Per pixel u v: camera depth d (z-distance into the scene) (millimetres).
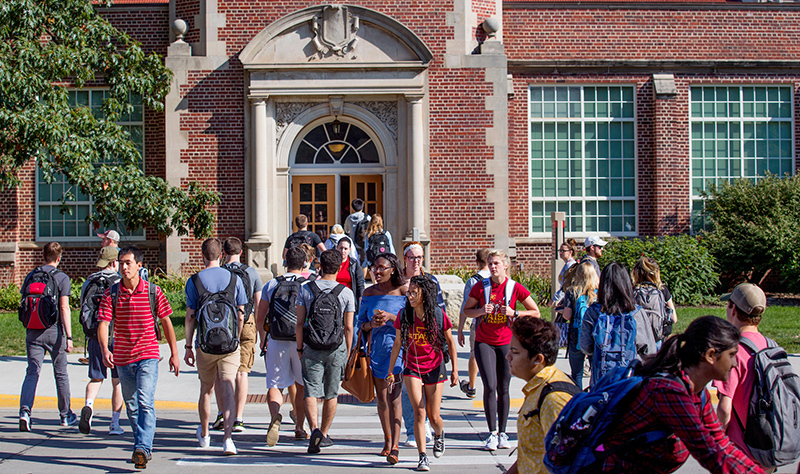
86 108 15250
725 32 19453
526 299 7004
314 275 7086
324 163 17438
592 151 19438
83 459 6484
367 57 16750
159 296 6523
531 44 19156
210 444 7102
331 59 16672
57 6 15094
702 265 16688
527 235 19188
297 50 16703
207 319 6512
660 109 19250
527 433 3707
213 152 16812
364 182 17469
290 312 6828
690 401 3121
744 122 19750
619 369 3480
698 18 19406
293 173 17359
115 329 6367
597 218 19453
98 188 14789
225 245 7738
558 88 19359
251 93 16562
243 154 16844
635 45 19297
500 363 6973
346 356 6852
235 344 6594
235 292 6801
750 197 17922
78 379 9922
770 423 4234
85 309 7473
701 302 16656
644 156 19406
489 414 6879
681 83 19406
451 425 7992
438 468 6270
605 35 19234
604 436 3230
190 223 16203
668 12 19344
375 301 6590
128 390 6461
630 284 5758
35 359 7660
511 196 19156
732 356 3314
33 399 7656
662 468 3221
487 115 17000
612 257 17031
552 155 19406
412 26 16969
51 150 14062
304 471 6141
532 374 3787
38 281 7680
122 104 16281
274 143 16875
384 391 6492
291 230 17406
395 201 17078
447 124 17000
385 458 6605
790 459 4258
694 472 6062
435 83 16984
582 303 7613
